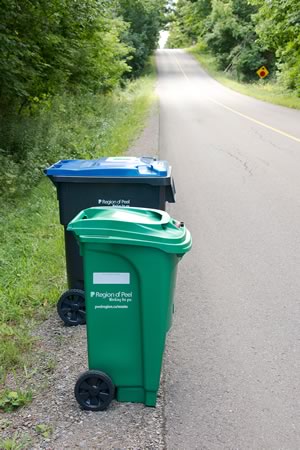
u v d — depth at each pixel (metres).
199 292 5.30
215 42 64.50
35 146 12.15
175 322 4.64
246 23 60.19
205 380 3.74
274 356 4.05
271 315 4.75
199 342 4.28
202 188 9.96
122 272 3.25
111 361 3.38
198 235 7.14
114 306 3.30
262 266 5.95
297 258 6.17
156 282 3.23
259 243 6.73
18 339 4.30
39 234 7.10
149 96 35.06
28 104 15.12
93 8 14.82
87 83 20.48
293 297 5.12
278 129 17.98
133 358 3.38
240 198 9.10
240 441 3.10
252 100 33.25
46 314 4.77
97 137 15.41
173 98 36.00
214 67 67.31
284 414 3.35
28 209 8.34
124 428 3.19
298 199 8.90
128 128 18.06
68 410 3.38
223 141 15.78
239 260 6.16
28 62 12.53
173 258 3.28
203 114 24.33
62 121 15.90
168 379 3.75
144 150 13.75
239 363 3.96
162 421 3.26
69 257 4.50
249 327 4.53
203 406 3.44
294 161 12.32
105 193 4.31
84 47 17.33
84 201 4.34
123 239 3.14
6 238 6.80
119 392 3.44
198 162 12.65
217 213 8.21
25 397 3.49
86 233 3.17
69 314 4.54
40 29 12.56
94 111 20.31
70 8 13.58
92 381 3.36
